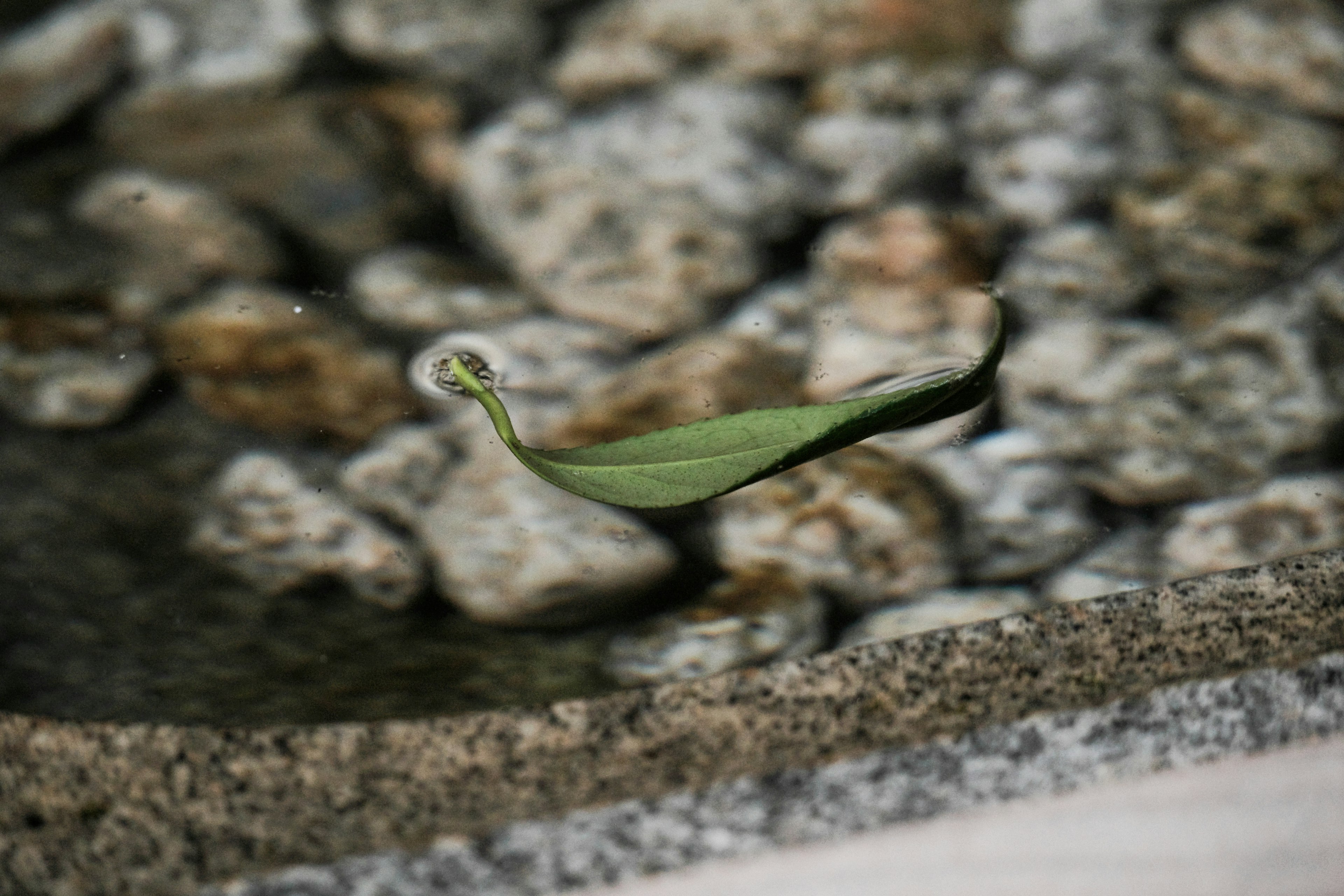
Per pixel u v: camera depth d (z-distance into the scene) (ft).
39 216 3.09
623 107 3.17
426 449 2.95
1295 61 3.18
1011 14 3.24
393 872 2.81
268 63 3.21
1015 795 2.83
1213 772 2.84
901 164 3.12
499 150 3.14
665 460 2.89
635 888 2.82
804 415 2.88
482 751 2.80
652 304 3.03
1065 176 3.10
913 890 2.85
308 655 2.86
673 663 2.85
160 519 2.92
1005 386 2.97
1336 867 2.89
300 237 3.07
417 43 3.23
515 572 2.89
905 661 2.82
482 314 3.02
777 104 3.17
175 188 3.11
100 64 3.21
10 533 2.91
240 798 2.79
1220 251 3.05
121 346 3.00
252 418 2.97
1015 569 2.89
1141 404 2.96
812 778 2.81
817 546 2.90
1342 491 2.92
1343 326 3.00
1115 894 2.87
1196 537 2.90
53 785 2.80
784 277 3.04
